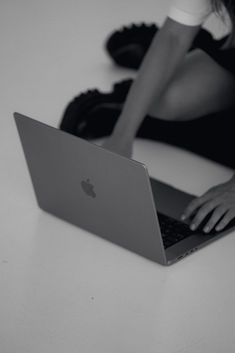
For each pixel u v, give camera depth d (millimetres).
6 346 1651
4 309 1773
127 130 2273
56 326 1719
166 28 2258
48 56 3277
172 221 2039
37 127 1947
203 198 2025
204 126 2539
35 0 3920
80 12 3770
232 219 2068
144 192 1791
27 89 2986
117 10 3787
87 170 1898
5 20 3658
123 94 2580
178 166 2473
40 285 1862
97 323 1730
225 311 1785
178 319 1752
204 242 1980
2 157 2490
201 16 2215
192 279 1893
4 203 2219
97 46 3383
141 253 1957
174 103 2467
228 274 1918
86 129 2562
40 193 2127
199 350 1654
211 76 2490
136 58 3123
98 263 1943
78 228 2094
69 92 2959
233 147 2477
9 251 1996
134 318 1750
